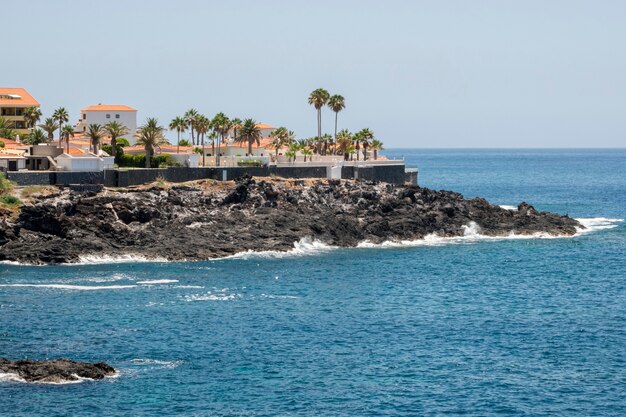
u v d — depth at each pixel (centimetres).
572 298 19512
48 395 12475
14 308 17388
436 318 17425
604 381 13500
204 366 14000
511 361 14475
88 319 16688
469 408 12388
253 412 12131
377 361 14425
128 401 12388
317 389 13050
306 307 18200
